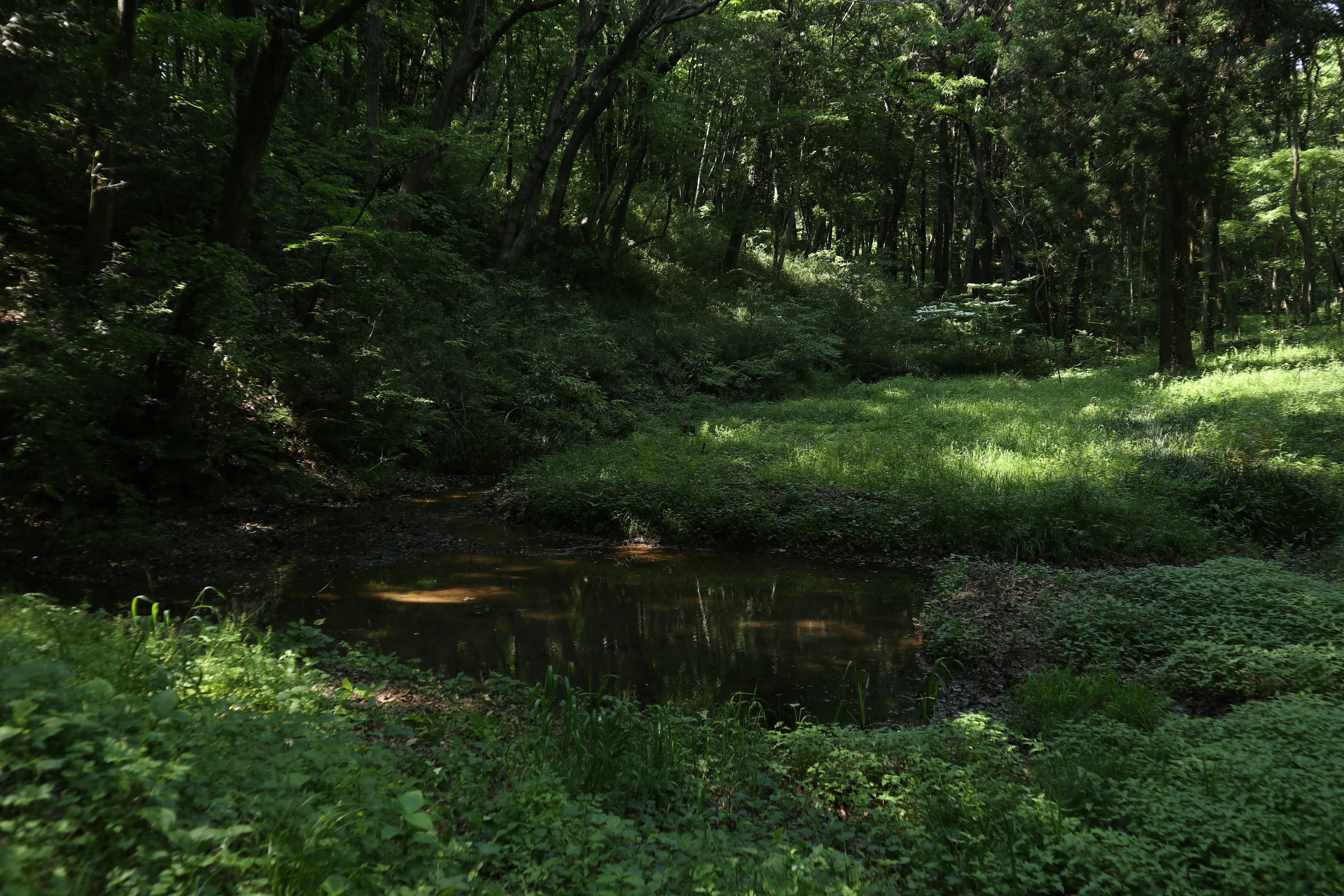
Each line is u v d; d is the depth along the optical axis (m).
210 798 3.00
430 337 18.06
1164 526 10.90
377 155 18.47
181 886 2.49
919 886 3.66
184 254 10.66
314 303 15.07
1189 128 22.03
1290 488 11.45
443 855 3.17
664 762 4.76
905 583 10.15
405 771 4.16
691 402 22.39
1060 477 12.26
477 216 27.00
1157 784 4.36
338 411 14.80
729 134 35.22
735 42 29.06
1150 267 36.28
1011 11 30.91
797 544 11.59
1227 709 6.13
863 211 40.47
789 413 21.28
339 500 13.45
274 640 6.47
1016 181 33.09
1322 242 36.38
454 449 16.59
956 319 31.73
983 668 7.30
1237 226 33.16
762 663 7.52
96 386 9.94
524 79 28.36
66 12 12.52
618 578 10.22
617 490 12.83
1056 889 3.66
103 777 2.80
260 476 12.62
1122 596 8.52
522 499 13.45
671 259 34.12
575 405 19.30
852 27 32.75
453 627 8.14
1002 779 4.78
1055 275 37.19
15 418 9.41
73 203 13.17
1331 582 8.59
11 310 10.41
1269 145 33.25
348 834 3.03
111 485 9.95
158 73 15.80
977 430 17.05
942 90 29.09
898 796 4.61
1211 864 3.63
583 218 31.52
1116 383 23.88
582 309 24.91
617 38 26.78
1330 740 4.67
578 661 7.39
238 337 12.21
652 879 3.32
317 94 19.95
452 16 24.77
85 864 2.45
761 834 4.14
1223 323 39.47
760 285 34.38
